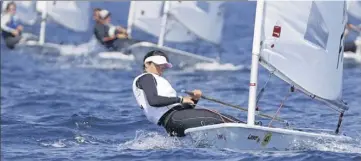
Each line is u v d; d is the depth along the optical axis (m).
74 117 36.09
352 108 37.31
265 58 28.30
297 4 28.34
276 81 47.50
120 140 31.84
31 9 76.81
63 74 55.69
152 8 63.47
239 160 26.98
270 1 28.19
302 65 28.75
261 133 28.22
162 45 61.28
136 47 57.94
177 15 61.78
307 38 28.64
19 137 32.53
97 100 43.09
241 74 53.53
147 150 29.17
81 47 62.31
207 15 62.47
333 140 29.12
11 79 53.16
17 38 66.94
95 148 30.19
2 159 28.59
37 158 28.64
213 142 28.75
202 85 49.03
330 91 29.38
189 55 56.03
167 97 29.58
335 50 29.20
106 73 55.84
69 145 31.06
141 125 34.66
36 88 48.41
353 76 48.97
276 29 28.27
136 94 30.23
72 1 71.44
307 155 27.44
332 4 28.83
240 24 89.06
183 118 29.41
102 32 61.56
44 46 64.31
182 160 27.42
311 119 35.03
